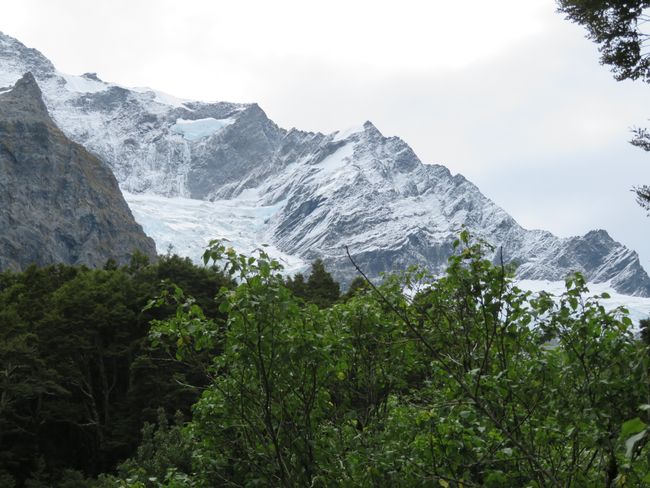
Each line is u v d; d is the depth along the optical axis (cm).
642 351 986
